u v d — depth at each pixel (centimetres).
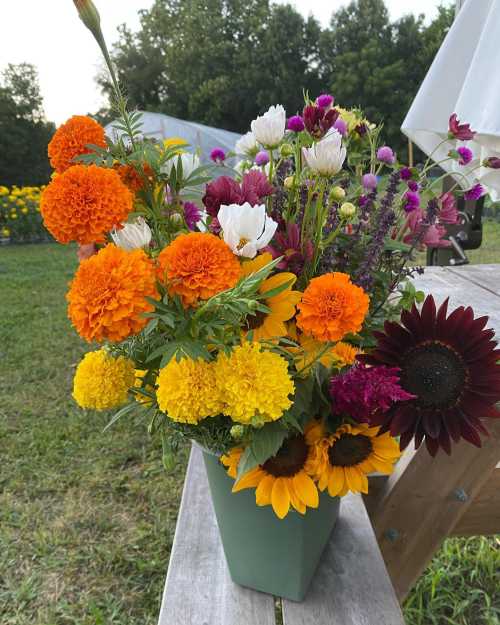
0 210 867
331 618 75
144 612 151
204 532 92
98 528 184
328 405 63
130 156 63
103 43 63
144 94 2902
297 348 63
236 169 94
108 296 49
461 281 169
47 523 188
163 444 66
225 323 55
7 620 151
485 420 94
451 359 59
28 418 257
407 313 60
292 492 64
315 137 66
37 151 2008
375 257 65
